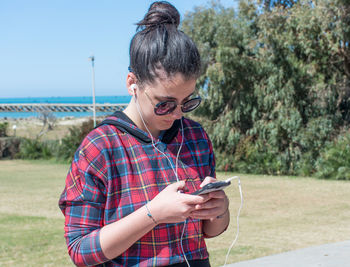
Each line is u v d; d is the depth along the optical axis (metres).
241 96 16.77
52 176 17.19
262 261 5.15
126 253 1.46
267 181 14.57
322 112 16.31
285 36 15.61
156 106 1.43
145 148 1.53
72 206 1.46
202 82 17.05
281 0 17.48
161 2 1.53
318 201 10.58
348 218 8.52
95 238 1.38
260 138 16.97
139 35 1.46
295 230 7.43
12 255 5.98
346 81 16.30
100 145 1.47
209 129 17.58
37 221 8.48
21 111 87.62
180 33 1.42
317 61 15.98
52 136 36.31
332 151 15.29
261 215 8.96
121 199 1.46
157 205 1.37
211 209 1.42
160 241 1.46
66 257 5.87
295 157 16.30
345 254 5.36
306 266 4.86
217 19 17.03
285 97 15.91
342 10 14.30
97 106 61.94
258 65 16.23
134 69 1.46
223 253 5.85
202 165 1.67
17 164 22.56
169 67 1.37
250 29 16.98
